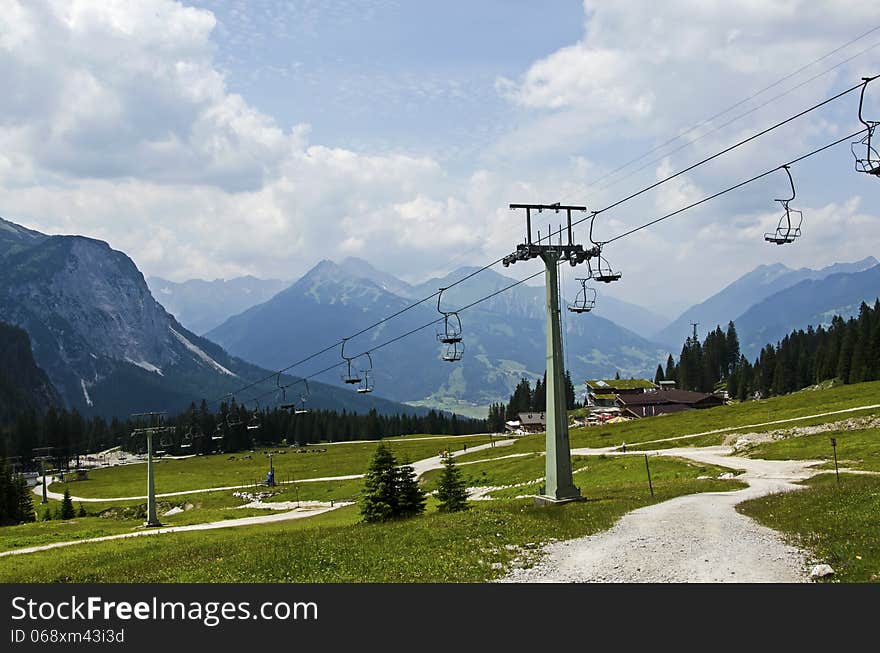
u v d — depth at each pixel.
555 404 45.69
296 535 44.59
